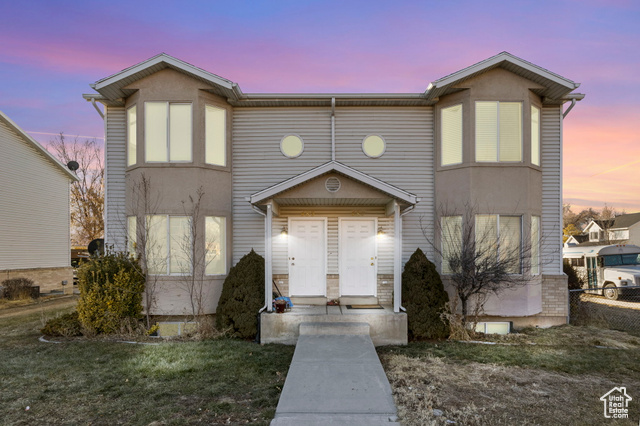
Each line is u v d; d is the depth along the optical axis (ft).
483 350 24.80
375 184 26.58
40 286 59.47
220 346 25.18
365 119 33.17
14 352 23.93
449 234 31.27
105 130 32.99
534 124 31.91
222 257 31.78
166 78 30.83
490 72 30.73
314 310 28.73
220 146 32.30
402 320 26.78
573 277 36.01
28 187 57.98
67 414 15.47
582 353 24.30
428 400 16.69
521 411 15.83
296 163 33.09
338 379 18.22
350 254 32.68
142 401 16.70
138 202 30.60
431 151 32.83
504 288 28.53
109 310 27.89
